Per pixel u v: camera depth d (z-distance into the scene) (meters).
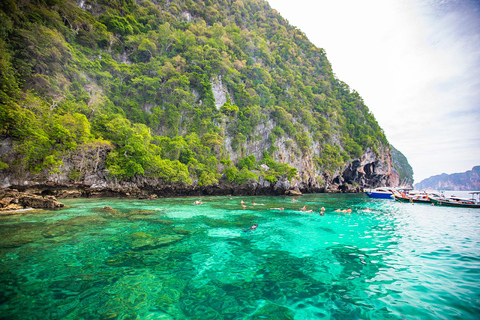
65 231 13.16
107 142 33.75
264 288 7.54
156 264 9.19
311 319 5.86
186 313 5.98
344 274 8.76
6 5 32.00
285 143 64.44
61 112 31.31
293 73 89.75
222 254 10.70
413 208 32.62
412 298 6.94
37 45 33.09
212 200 35.53
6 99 25.58
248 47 81.06
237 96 63.16
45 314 5.58
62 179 29.16
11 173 24.73
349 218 21.62
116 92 46.25
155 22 64.12
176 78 52.97
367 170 90.88
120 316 5.68
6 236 11.75
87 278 7.70
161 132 50.00
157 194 40.12
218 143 49.28
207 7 84.38
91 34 47.53
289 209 26.36
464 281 8.14
